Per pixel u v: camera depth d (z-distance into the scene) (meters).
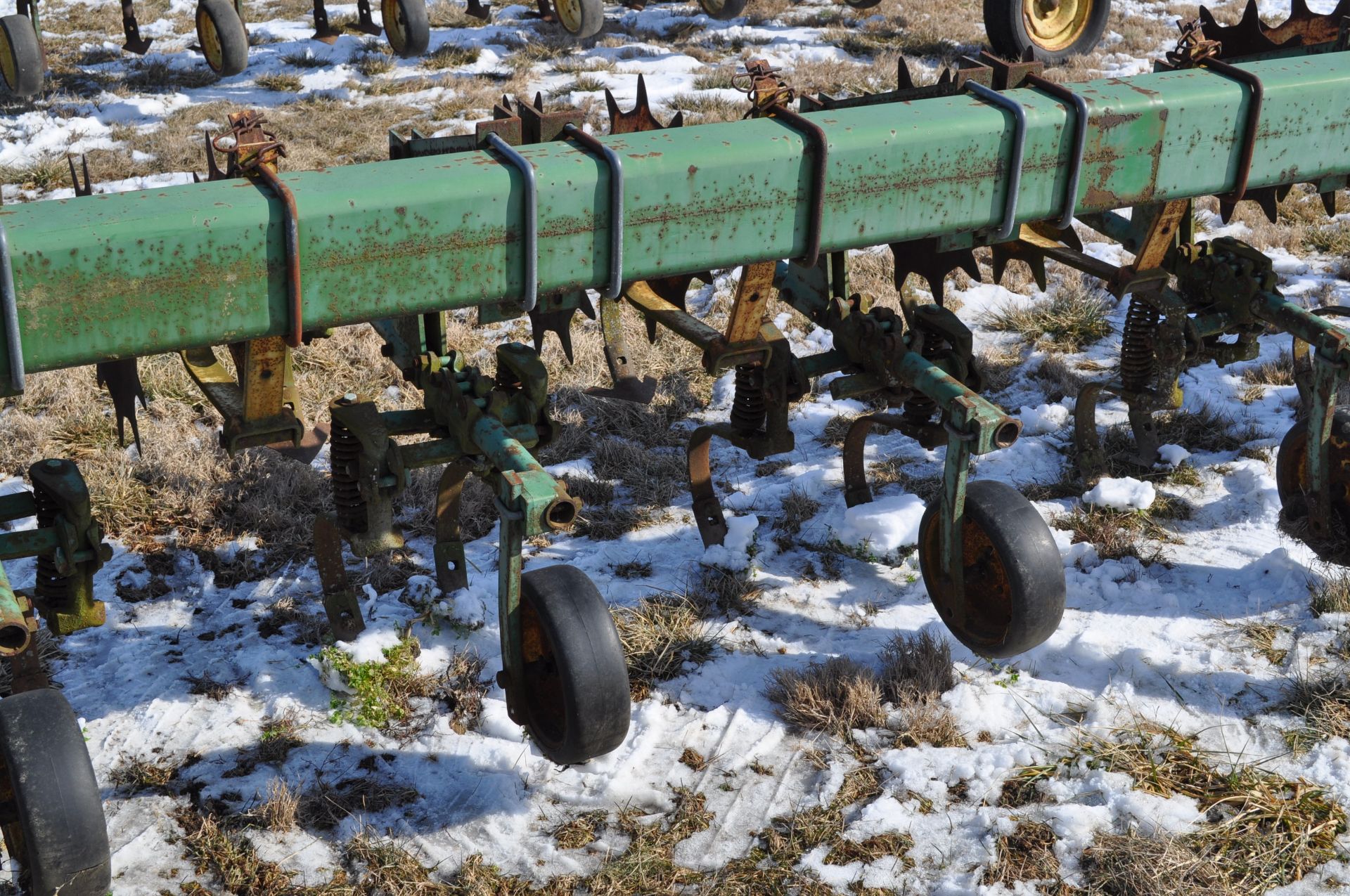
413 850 4.21
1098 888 3.99
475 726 4.86
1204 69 4.52
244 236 3.22
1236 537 6.07
